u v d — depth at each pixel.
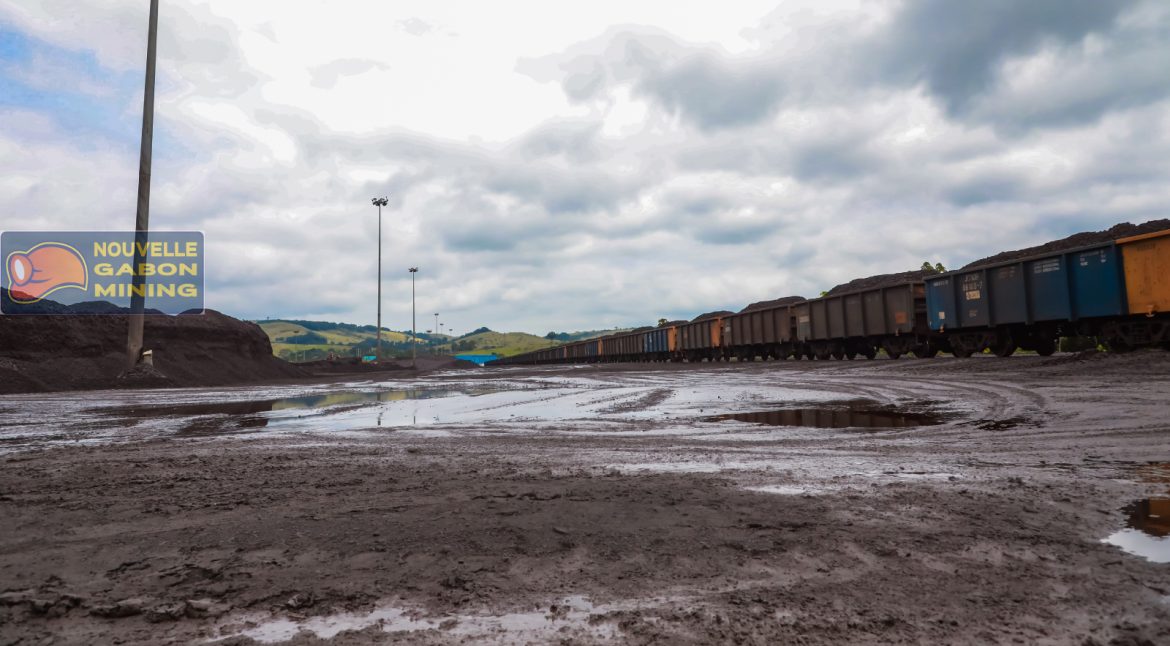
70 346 28.50
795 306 33.97
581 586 2.58
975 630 2.11
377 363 71.69
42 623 2.32
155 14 30.30
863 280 43.59
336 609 2.40
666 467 5.56
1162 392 10.02
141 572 2.86
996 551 2.94
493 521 3.54
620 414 11.30
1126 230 24.31
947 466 5.32
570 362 88.94
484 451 6.88
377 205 74.44
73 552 3.19
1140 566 2.71
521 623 2.24
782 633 2.12
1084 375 13.49
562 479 4.94
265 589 2.61
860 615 2.25
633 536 3.22
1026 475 4.80
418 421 11.00
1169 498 3.94
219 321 40.19
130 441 8.65
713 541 3.13
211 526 3.61
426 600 2.47
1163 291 15.78
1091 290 17.61
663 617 2.26
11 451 7.72
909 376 17.28
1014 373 15.38
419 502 4.12
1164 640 2.01
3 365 24.97
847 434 7.82
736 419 9.94
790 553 2.94
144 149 29.88
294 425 10.70
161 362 31.38
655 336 56.91
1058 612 2.25
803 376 20.38
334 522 3.62
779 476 4.94
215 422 11.48
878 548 2.99
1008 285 20.36
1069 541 3.08
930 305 23.89
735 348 42.91
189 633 2.22
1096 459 5.45
